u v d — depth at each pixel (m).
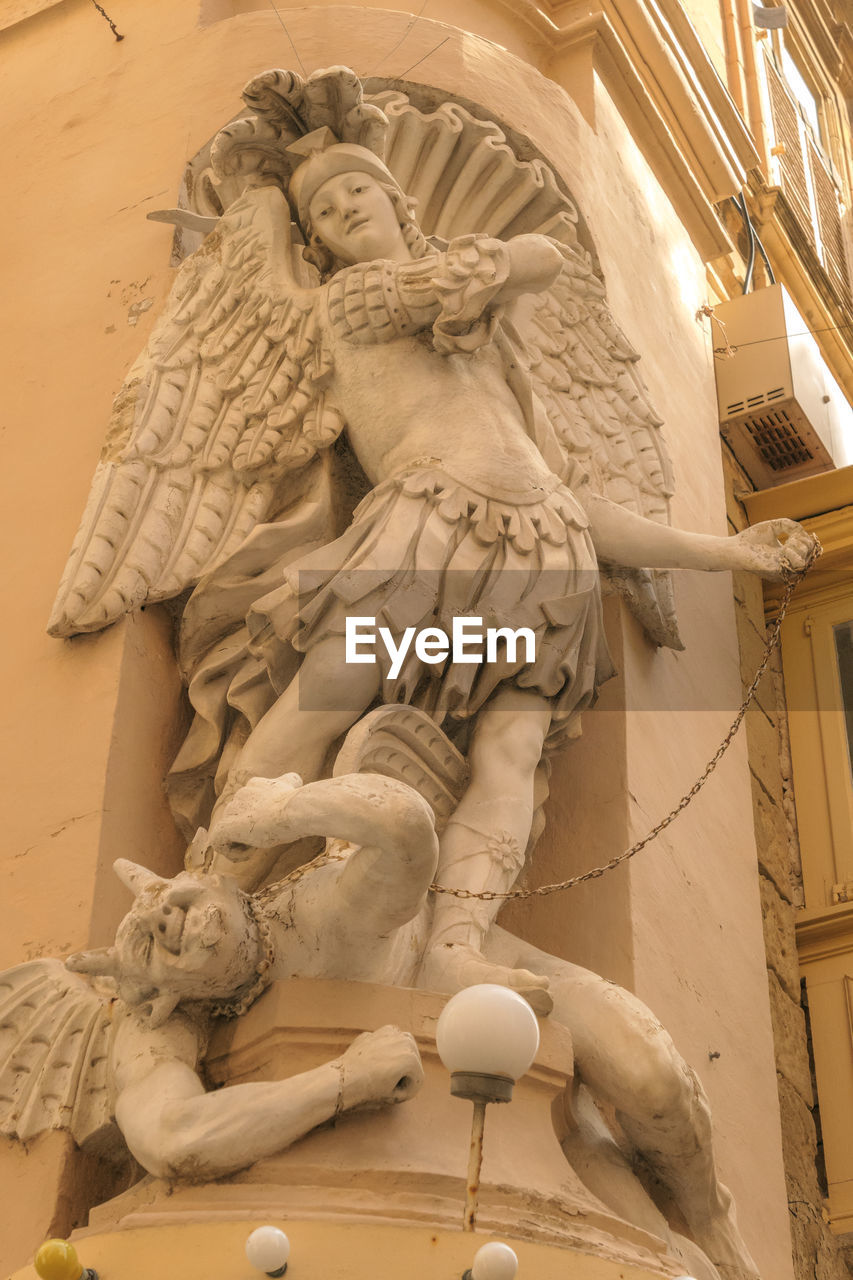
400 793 2.66
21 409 4.34
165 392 3.85
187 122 4.72
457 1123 2.73
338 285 3.66
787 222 7.34
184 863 3.54
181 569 3.67
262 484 3.76
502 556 3.39
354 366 3.62
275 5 5.13
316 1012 2.76
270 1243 2.31
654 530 3.75
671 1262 2.70
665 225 5.70
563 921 3.84
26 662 3.76
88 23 5.33
